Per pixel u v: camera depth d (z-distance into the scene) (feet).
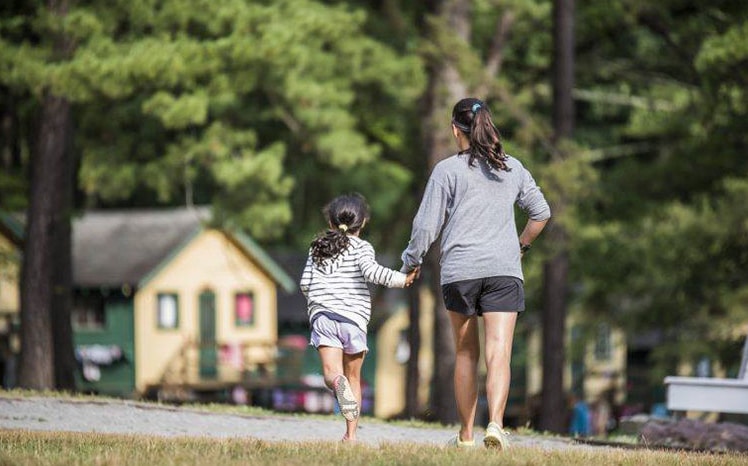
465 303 65.41
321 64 210.38
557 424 193.67
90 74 153.79
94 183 199.52
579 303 275.39
